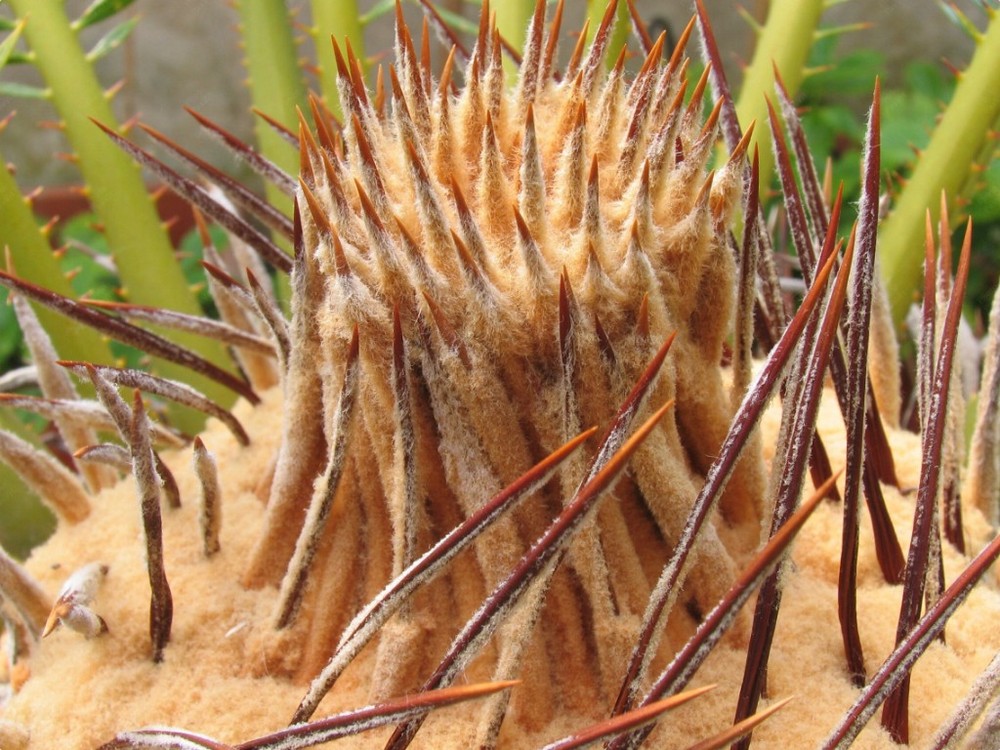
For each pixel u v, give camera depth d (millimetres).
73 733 283
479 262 251
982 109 427
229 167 1172
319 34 477
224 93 1189
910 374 447
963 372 423
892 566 299
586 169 271
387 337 253
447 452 258
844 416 309
